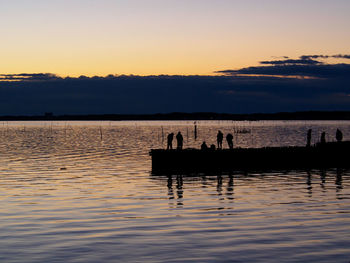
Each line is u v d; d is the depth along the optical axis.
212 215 30.41
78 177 52.22
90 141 138.88
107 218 29.55
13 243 23.58
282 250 22.23
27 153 90.75
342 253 21.73
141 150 98.44
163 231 26.03
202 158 61.81
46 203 35.12
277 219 29.06
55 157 81.00
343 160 67.25
